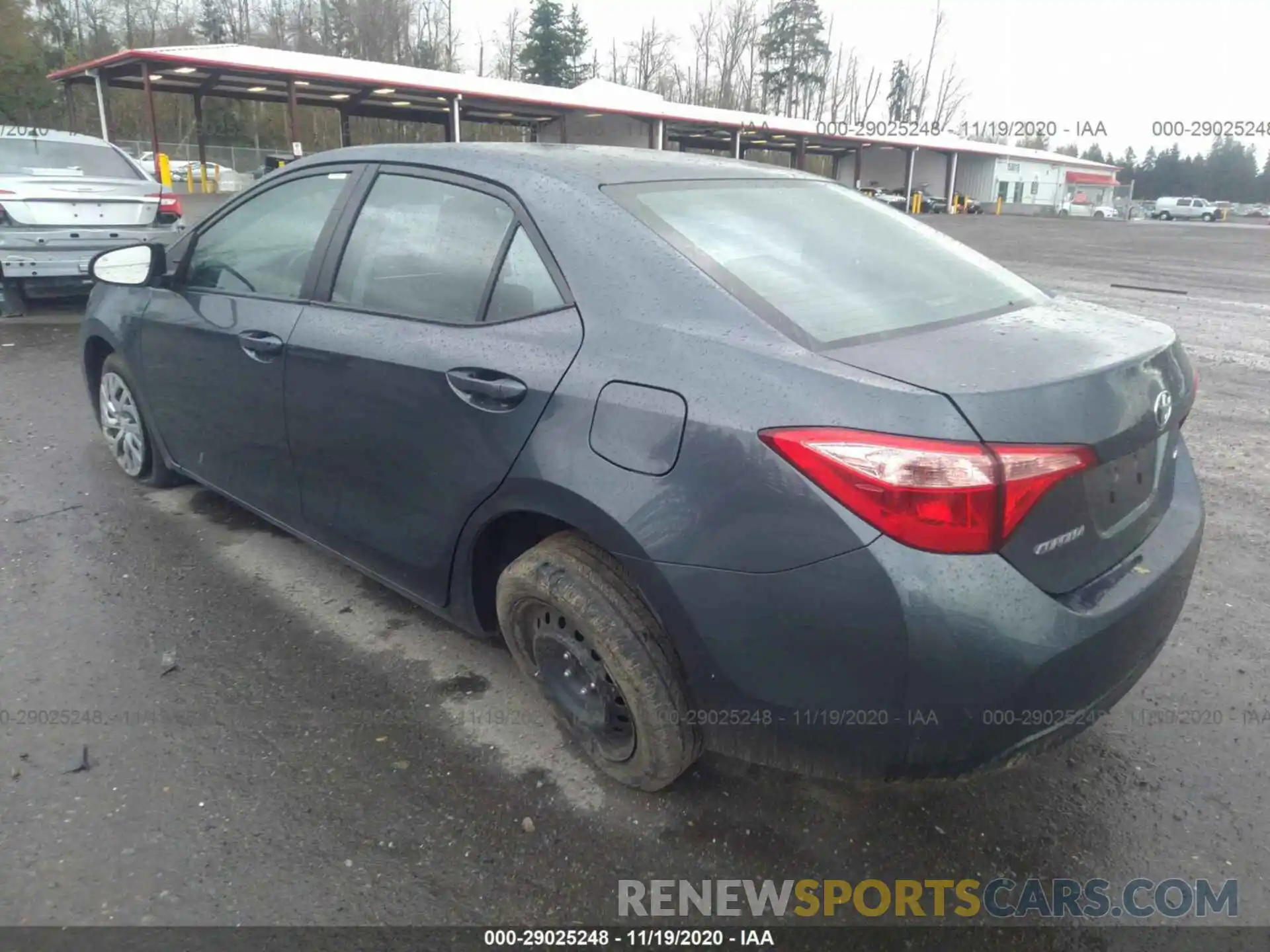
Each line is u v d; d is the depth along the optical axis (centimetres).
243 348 343
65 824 242
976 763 205
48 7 5519
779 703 212
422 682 311
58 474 484
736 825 249
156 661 318
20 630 334
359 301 309
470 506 265
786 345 215
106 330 439
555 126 4209
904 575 189
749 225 269
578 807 254
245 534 419
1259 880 235
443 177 295
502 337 258
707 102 7475
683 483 213
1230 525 459
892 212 328
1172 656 337
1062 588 207
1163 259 2088
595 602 237
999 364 208
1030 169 5928
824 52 7444
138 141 3725
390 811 251
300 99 3209
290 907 219
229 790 257
